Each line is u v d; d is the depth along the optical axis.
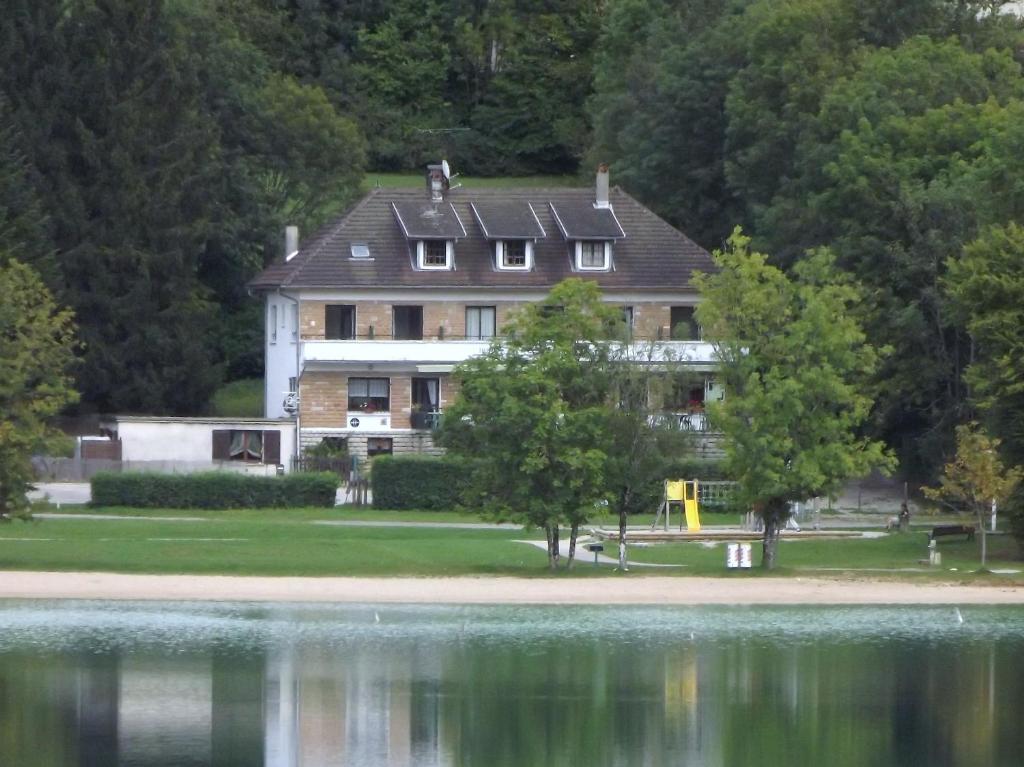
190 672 138.00
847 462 176.88
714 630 156.62
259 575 176.25
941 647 150.62
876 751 118.38
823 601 169.62
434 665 141.62
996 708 130.25
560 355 174.88
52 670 137.50
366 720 124.94
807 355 178.12
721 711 129.25
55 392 180.62
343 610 162.62
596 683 136.62
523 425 173.88
